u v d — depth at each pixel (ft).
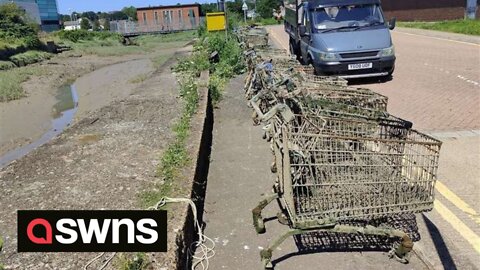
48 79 75.41
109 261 10.13
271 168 17.40
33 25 131.44
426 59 44.52
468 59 42.98
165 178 14.55
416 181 10.82
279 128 11.75
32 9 181.57
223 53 48.42
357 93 17.58
